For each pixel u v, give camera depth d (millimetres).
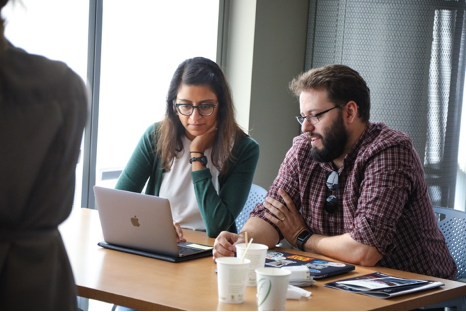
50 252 1142
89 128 3195
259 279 1439
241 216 2930
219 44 3846
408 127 3695
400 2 3688
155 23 3494
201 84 2473
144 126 3520
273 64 3889
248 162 2604
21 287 1104
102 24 3213
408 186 2109
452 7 3602
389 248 2053
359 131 2232
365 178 2131
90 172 3232
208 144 2594
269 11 3811
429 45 3639
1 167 1091
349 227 2197
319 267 1864
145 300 1500
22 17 2807
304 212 2322
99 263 1864
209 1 3768
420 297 1658
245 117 3783
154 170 2652
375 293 1640
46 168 1134
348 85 2176
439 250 2270
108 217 2064
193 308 1448
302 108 2232
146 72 3484
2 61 1100
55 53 3000
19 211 1113
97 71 3203
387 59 3727
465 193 3654
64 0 3008
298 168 2338
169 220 1912
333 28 3918
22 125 1102
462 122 3627
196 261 1960
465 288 1812
